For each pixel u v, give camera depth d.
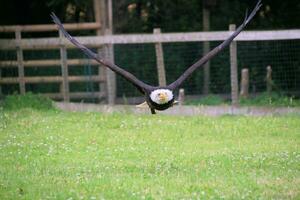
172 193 10.22
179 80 11.41
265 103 18.41
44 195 10.12
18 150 13.51
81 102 19.78
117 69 11.16
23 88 20.12
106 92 20.11
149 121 16.62
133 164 12.28
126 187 10.59
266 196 10.07
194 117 17.31
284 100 18.47
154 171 11.78
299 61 20.86
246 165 12.11
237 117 17.23
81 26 20.55
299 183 10.82
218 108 17.88
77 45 10.91
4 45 20.00
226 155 12.93
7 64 20.58
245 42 21.20
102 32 20.58
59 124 16.25
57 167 12.06
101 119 16.86
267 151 13.37
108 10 20.61
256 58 21.22
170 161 12.49
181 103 18.62
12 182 10.91
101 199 9.81
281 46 20.97
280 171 11.66
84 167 12.05
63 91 19.91
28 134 15.12
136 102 20.48
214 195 10.09
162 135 15.12
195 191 10.34
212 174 11.46
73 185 10.70
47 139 14.58
